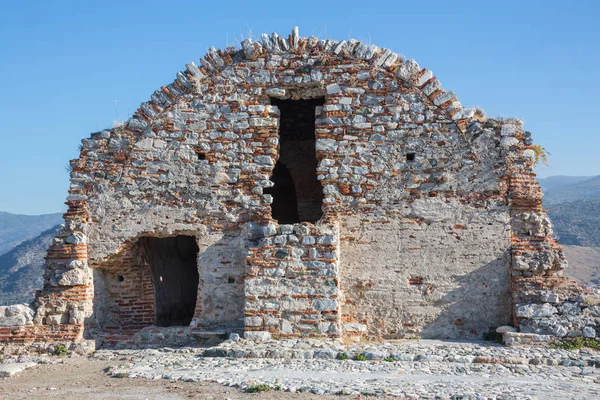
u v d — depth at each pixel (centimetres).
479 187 1780
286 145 2488
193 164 1838
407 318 1767
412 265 1777
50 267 1825
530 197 1761
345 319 1770
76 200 1852
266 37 1845
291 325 1661
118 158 1858
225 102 1845
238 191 1820
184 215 1831
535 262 1723
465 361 1470
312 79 1823
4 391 1307
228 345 1611
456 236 1773
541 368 1419
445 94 1797
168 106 1856
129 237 1833
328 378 1303
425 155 1792
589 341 1603
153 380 1338
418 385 1230
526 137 1794
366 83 1817
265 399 1138
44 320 1786
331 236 1683
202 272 1811
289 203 2627
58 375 1471
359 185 1798
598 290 1767
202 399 1152
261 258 1694
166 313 2125
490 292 1755
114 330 1878
